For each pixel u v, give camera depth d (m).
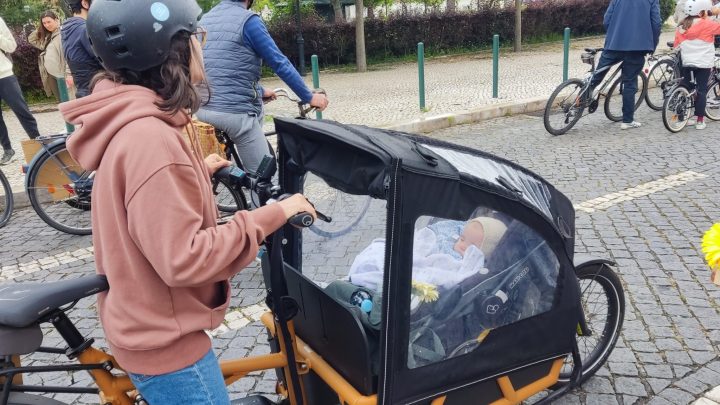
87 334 3.70
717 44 8.95
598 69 8.01
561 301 2.50
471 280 2.25
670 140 7.54
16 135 9.18
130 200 1.52
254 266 4.52
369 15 17.62
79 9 5.02
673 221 5.02
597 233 4.84
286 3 16.91
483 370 2.32
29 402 1.87
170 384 1.73
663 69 9.24
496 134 8.41
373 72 15.24
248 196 4.91
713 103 8.34
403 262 1.96
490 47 18.39
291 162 2.50
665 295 3.85
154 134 1.53
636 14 7.54
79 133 1.60
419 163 1.96
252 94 4.35
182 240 1.53
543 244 2.40
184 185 1.56
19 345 1.73
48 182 5.18
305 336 2.40
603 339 3.06
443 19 17.52
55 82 8.27
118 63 1.61
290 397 2.35
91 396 3.11
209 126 4.23
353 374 2.15
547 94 10.52
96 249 1.75
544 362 2.55
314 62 8.58
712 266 2.37
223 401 1.84
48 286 1.74
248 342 3.57
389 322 1.99
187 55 1.68
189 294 1.70
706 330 3.47
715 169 6.32
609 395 2.96
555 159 6.97
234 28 4.16
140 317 1.64
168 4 1.60
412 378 2.10
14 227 5.61
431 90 11.79
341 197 2.41
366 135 2.15
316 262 2.55
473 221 2.22
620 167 6.54
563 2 19.27
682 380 3.05
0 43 6.92
